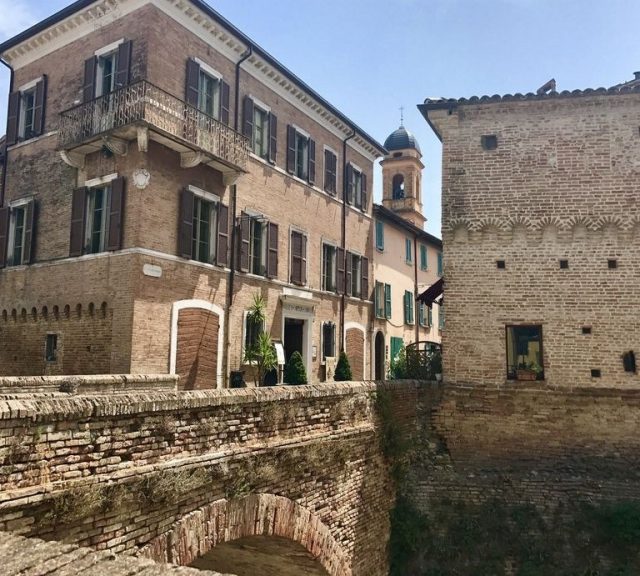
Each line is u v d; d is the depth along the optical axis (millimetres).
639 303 14617
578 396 14672
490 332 15414
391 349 32094
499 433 15008
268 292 21922
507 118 15914
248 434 9273
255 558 11555
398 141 46938
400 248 34594
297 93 23938
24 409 6004
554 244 15320
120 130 16266
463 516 14273
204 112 18672
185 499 7922
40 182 19562
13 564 2891
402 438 14383
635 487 13797
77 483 6422
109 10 18141
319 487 11078
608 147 15234
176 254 17719
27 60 20828
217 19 19062
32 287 19047
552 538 13641
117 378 13344
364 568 12688
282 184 23078
